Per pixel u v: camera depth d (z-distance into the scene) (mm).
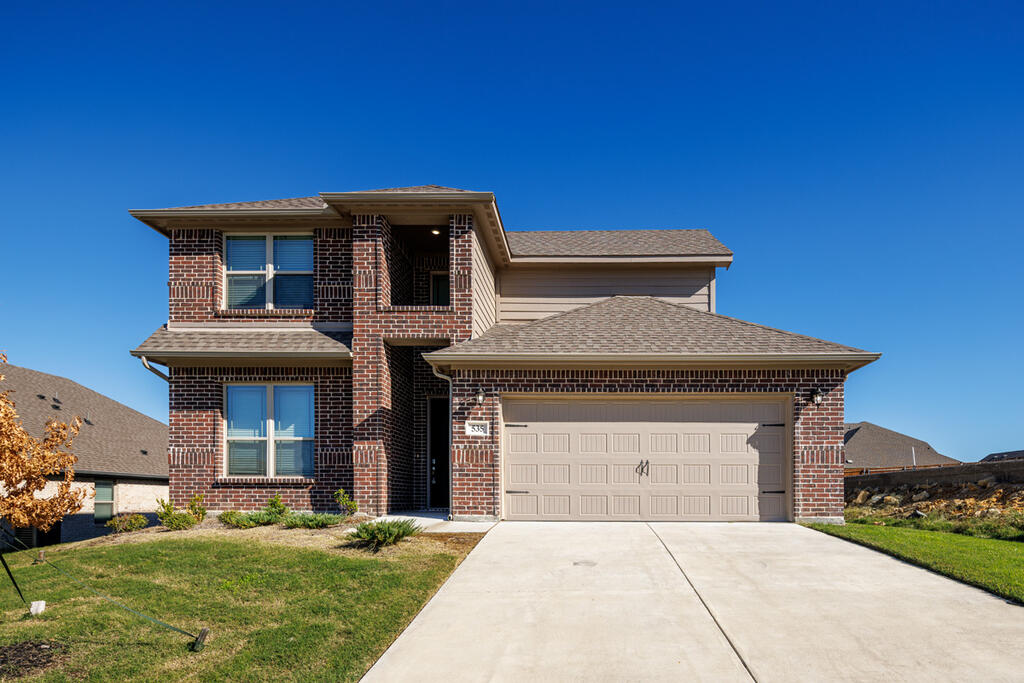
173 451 14961
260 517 13156
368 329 14789
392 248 15883
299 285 15820
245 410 15359
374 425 14570
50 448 7891
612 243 19688
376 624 7406
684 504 13625
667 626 7223
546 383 13766
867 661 6242
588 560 9977
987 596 8078
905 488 17953
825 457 13375
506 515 13711
